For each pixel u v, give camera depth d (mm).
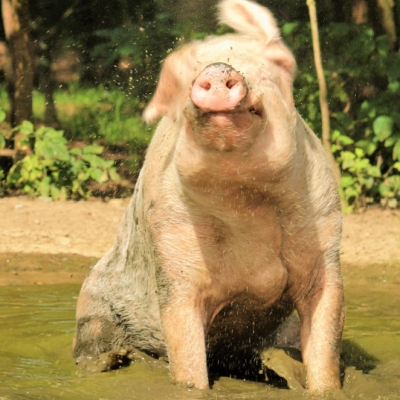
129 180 36875
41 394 12227
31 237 26391
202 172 9875
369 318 18422
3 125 41500
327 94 32312
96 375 13703
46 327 17625
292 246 12008
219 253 12125
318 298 12438
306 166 11609
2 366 14484
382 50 32219
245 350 14133
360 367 14453
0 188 33594
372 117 31469
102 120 43812
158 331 13977
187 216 12039
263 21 11406
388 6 33438
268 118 9906
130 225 14438
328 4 35844
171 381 12469
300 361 13281
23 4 36125
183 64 10891
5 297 20516
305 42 34406
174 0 38281
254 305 12719
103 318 14867
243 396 12109
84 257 24875
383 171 32281
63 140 33250
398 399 12188
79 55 46312
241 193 10492
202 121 8961
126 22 42906
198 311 12398
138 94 39375
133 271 14258
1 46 45250
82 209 30078
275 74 10734
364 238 25797
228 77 8766
